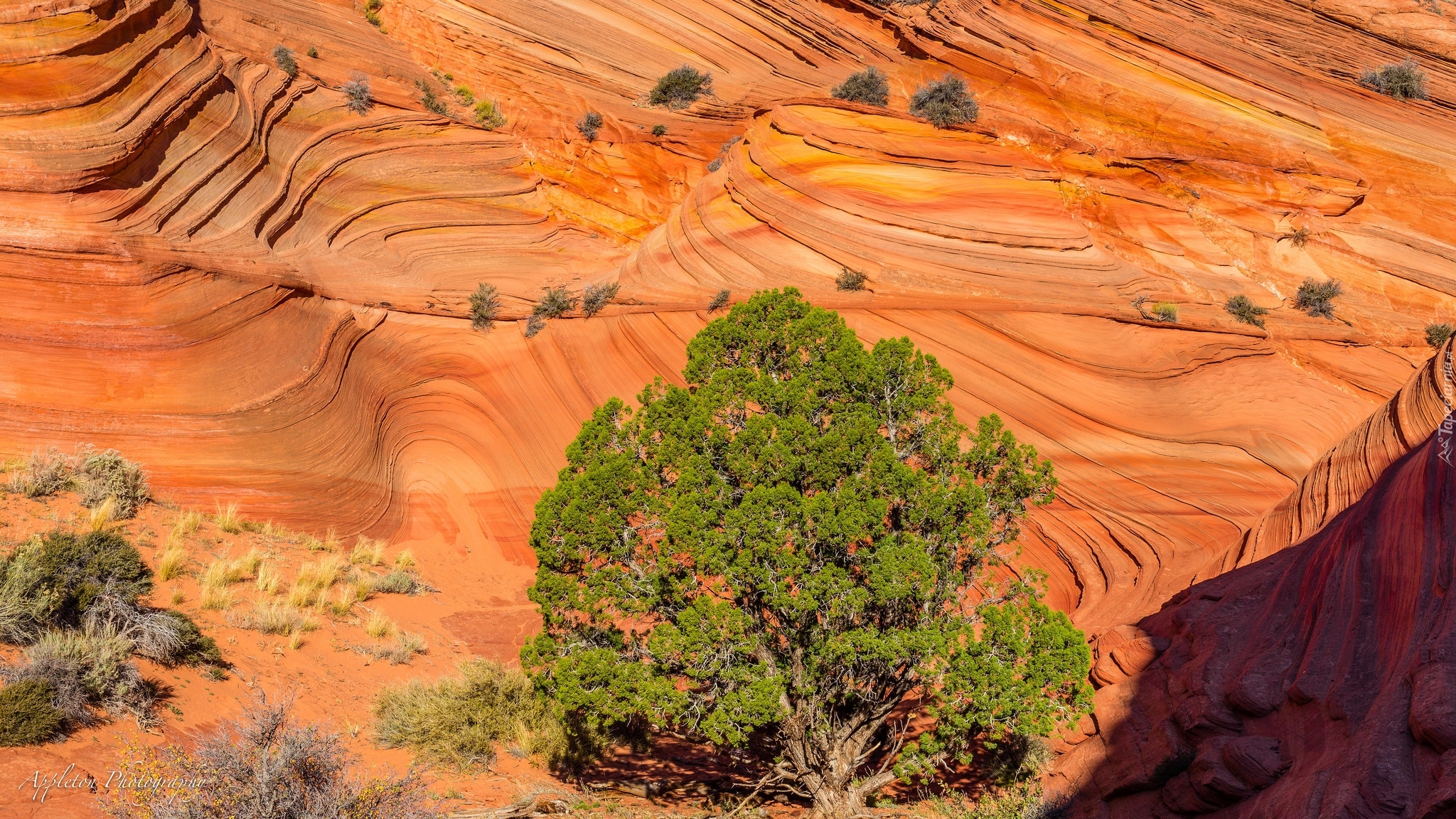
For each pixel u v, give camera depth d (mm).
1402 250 24000
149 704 10852
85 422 18625
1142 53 28031
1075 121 27078
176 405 19484
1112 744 11930
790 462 12000
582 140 34844
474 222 31422
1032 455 12859
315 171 29141
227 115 25750
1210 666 11359
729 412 13000
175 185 22781
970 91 29000
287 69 31281
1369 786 7508
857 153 24625
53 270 19297
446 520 22891
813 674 11727
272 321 22047
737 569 11383
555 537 12383
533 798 11711
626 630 16391
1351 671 9234
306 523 20031
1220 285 23000
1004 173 23906
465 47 38375
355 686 14234
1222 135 25906
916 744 12203
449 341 25625
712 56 38531
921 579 11273
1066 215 23047
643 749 14438
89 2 21781
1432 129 26656
